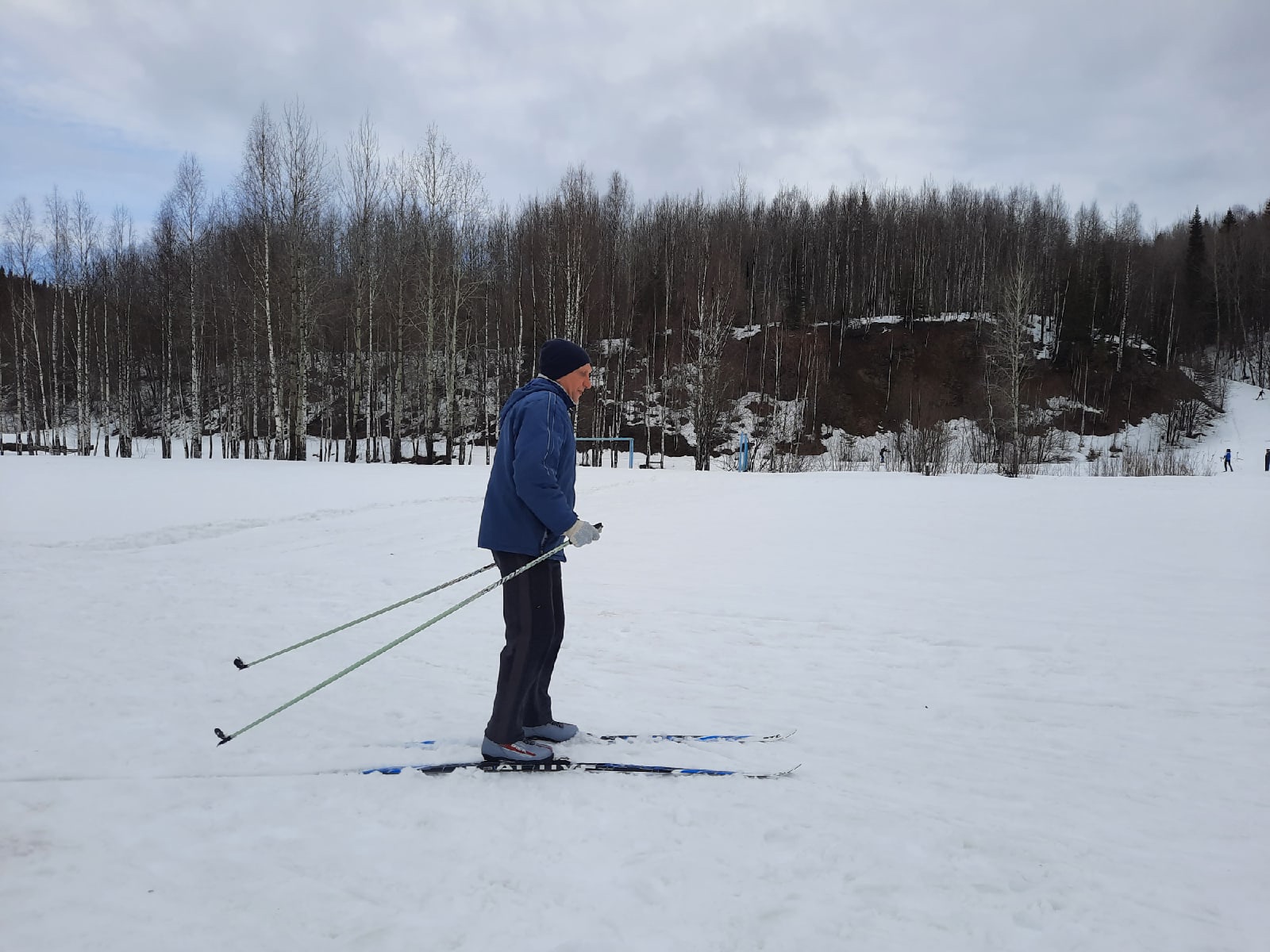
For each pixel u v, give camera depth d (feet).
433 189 94.12
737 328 158.92
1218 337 171.12
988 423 127.34
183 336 108.99
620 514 37.96
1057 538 29.19
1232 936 5.93
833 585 21.29
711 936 5.81
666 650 15.29
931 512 38.06
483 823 7.68
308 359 101.96
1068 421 141.49
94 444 116.67
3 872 6.46
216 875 6.53
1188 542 27.89
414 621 17.33
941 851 7.25
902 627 16.85
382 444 120.98
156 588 20.31
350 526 32.73
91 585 20.39
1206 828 7.83
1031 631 16.29
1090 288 161.07
